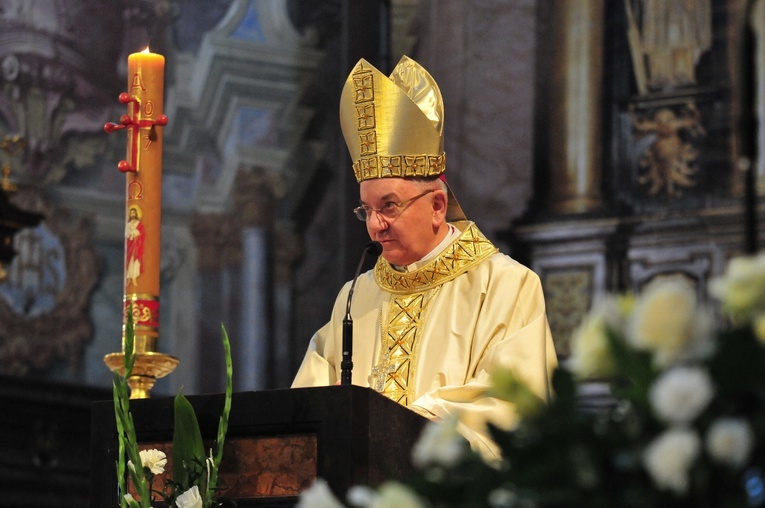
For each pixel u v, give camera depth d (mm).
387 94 8281
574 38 20094
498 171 20312
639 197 19516
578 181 19891
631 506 3670
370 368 8367
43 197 21031
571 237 19781
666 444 3516
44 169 21078
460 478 3924
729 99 19188
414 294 8477
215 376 21375
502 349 7734
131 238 7746
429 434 3980
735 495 3623
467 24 20625
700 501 3648
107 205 21516
